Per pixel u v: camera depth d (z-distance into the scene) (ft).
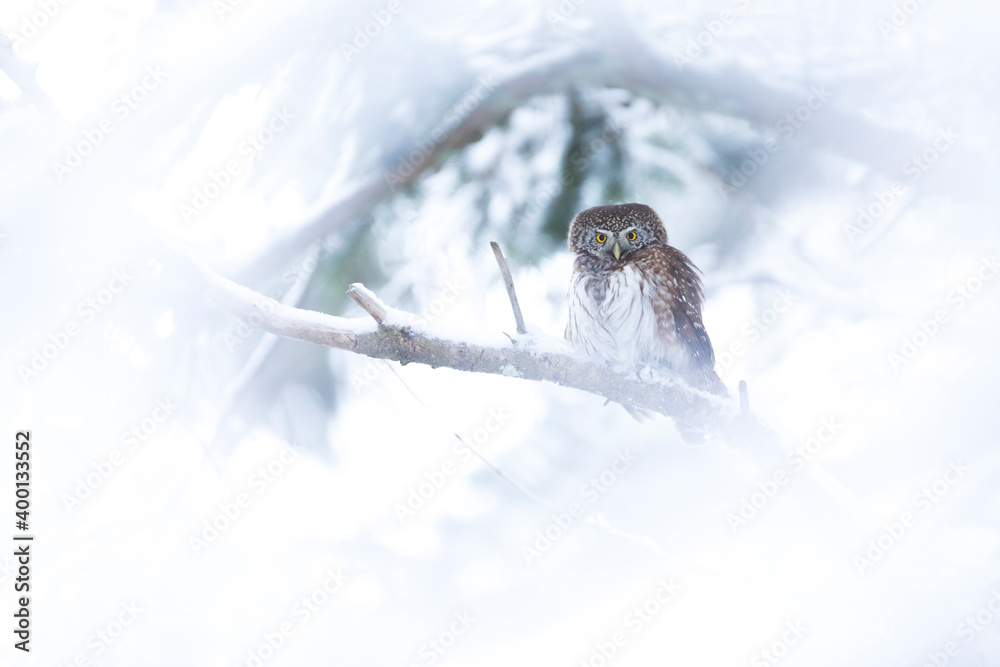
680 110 20.21
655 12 18.94
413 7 17.90
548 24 18.92
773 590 12.59
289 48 17.21
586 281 16.29
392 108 19.19
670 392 12.58
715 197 23.71
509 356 11.90
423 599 22.80
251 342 20.18
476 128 19.20
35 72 10.54
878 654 12.71
